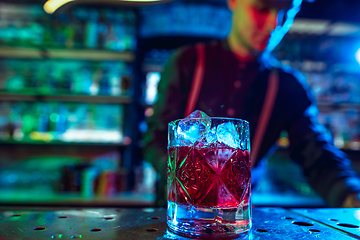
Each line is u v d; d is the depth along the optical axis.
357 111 2.38
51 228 0.40
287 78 1.18
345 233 0.38
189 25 2.24
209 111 1.13
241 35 1.05
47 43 2.15
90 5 2.21
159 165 0.83
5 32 2.27
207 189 0.36
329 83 2.39
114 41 2.26
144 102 2.22
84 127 2.26
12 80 2.28
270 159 2.41
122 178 2.08
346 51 2.35
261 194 2.10
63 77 2.33
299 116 1.11
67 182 2.06
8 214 0.51
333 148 0.95
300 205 1.92
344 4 2.08
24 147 2.33
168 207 0.40
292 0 0.90
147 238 0.35
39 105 2.29
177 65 1.14
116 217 0.48
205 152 0.36
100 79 2.30
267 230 0.40
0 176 2.28
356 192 0.71
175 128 0.39
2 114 2.27
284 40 2.30
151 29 2.24
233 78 1.14
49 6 1.06
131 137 2.13
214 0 2.25
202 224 0.35
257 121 1.15
